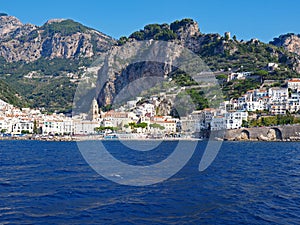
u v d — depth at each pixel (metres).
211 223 31.78
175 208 37.03
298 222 32.12
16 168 70.56
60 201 39.78
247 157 100.00
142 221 32.28
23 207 36.94
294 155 108.06
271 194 44.38
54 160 88.69
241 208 37.09
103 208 36.72
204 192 45.47
